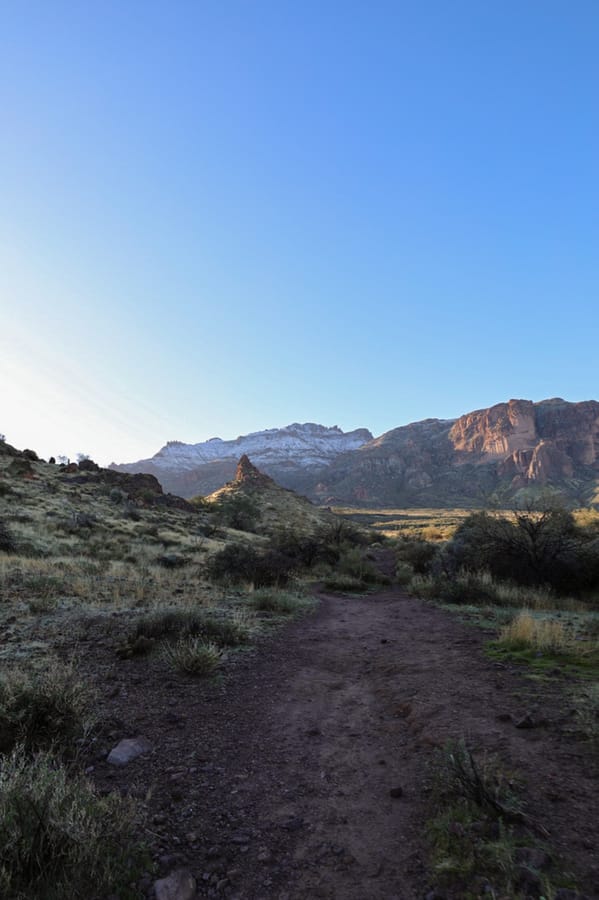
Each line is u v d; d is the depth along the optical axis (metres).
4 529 20.78
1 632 7.95
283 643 8.84
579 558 17.31
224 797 3.54
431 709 5.07
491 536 18.77
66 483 47.75
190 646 7.24
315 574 25.84
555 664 6.42
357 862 2.77
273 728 4.95
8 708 4.16
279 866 2.77
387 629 10.62
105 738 4.48
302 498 109.56
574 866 2.49
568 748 3.89
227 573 17.92
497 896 2.32
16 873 2.47
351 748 4.46
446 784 3.36
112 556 22.19
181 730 4.78
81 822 2.66
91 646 7.48
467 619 11.12
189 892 2.52
